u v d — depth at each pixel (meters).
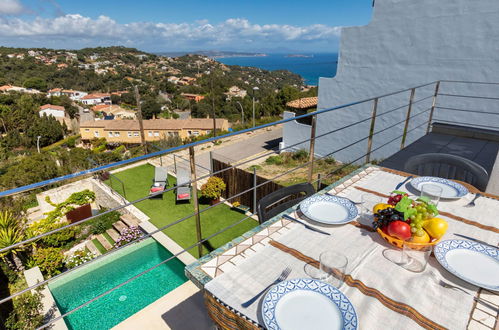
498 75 6.25
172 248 6.46
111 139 40.97
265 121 27.70
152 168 12.09
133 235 7.26
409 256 1.14
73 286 5.47
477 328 0.87
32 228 7.44
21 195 13.49
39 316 4.30
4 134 49.19
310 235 1.38
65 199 10.57
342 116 10.16
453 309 0.94
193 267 1.17
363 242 1.32
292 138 13.05
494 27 6.15
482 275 1.09
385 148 9.21
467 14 6.51
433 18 7.16
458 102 6.98
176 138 23.23
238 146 17.12
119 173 11.54
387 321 0.90
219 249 1.29
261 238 1.36
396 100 8.52
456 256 1.18
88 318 4.64
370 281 1.07
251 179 8.75
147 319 2.90
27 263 6.57
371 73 8.95
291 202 2.16
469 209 1.59
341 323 0.87
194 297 3.17
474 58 6.55
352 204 1.59
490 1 6.12
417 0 7.39
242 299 0.99
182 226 7.55
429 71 7.48
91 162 14.03
